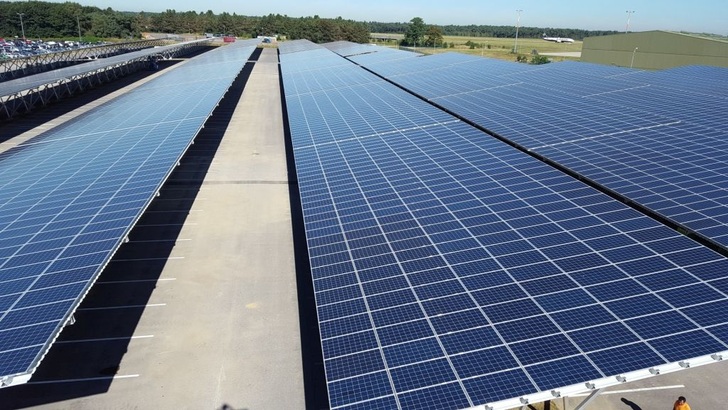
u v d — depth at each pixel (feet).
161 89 170.81
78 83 216.13
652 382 50.88
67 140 103.55
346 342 37.58
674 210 50.67
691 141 71.00
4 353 36.52
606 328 34.81
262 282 69.92
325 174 74.64
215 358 55.26
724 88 116.67
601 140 75.36
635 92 114.01
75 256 50.67
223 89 156.87
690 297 36.65
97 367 54.03
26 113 171.94
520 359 33.24
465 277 43.21
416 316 39.09
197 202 98.12
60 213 62.13
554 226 49.90
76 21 564.71
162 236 83.46
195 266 74.08
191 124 108.47
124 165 81.20
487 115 99.81
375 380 33.53
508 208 55.21
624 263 41.91
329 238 54.24
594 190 57.21
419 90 138.00
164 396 50.31
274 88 237.45
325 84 167.02
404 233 52.85
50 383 51.93
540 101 109.40
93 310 63.46
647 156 66.74
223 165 120.98
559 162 67.62
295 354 55.83
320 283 45.91
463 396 31.14
